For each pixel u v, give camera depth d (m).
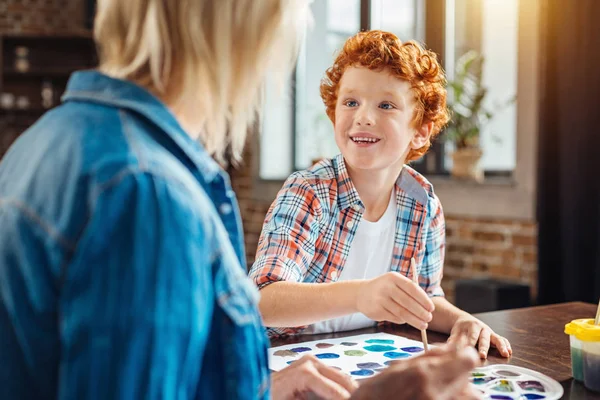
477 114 3.77
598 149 3.03
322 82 1.40
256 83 0.59
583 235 3.09
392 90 1.25
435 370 0.60
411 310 0.98
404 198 1.42
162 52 0.56
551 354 1.15
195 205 0.51
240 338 0.56
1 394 0.49
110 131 0.52
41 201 0.50
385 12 4.54
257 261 1.26
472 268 3.76
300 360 0.84
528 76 3.36
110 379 0.46
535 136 3.33
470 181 3.70
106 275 0.47
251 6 0.57
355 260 1.38
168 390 0.47
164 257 0.48
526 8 3.36
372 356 1.12
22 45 5.82
